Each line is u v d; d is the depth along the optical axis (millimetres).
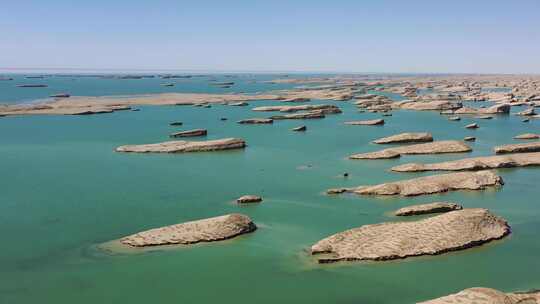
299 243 26469
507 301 18375
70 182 39812
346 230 27719
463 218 27156
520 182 39312
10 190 37375
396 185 36312
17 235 28141
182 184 39219
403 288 21891
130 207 33219
